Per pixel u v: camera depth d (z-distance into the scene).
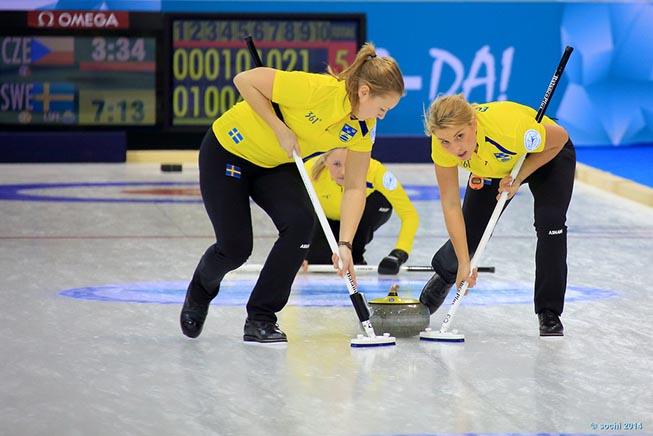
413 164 18.78
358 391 5.80
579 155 18.97
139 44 18.42
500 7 19.28
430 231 11.96
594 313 7.88
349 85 6.16
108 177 16.47
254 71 6.35
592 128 19.47
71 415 5.36
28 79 18.34
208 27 18.41
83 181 15.91
